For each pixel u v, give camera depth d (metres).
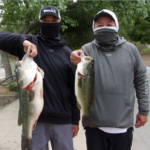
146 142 3.79
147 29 19.77
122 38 2.49
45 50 2.43
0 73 18.75
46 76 2.34
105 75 2.23
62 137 2.39
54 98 2.32
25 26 7.82
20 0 7.21
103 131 2.28
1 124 4.66
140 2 7.88
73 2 7.88
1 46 2.33
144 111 2.35
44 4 6.22
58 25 2.49
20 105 1.99
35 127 2.18
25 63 1.94
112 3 7.68
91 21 9.97
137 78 2.39
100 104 2.21
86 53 2.41
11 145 3.57
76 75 2.13
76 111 2.65
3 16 7.42
